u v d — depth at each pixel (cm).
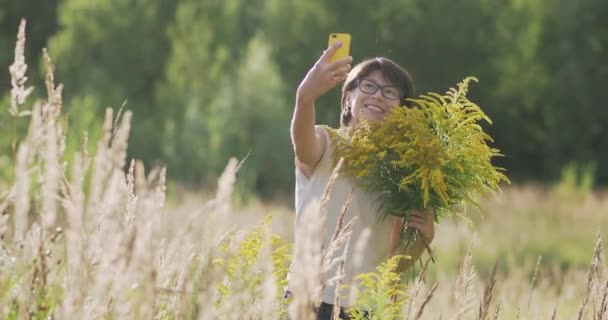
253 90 3975
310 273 291
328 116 4088
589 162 5334
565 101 5369
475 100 5331
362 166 454
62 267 325
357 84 478
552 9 5362
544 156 5475
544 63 5384
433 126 461
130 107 4234
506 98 5397
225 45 4816
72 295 304
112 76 4484
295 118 439
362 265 441
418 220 455
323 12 5025
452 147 457
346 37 437
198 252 320
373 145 448
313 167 455
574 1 5303
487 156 461
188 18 4341
